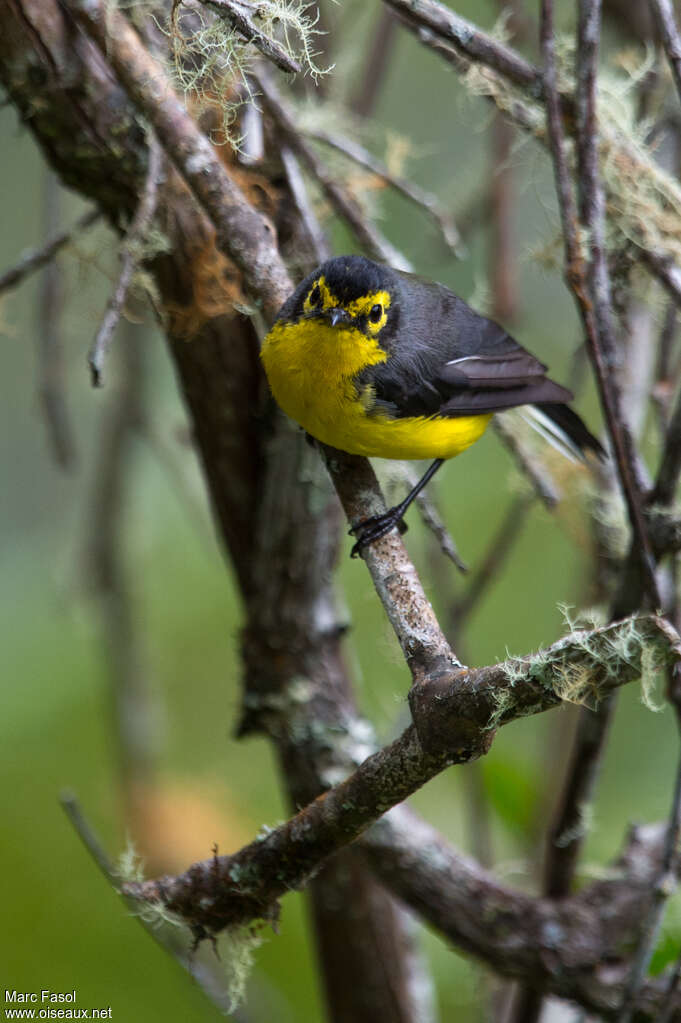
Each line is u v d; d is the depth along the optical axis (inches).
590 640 192.9
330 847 233.8
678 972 262.2
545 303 510.6
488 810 354.3
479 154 479.8
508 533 343.9
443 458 354.0
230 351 312.0
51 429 362.6
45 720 474.0
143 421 409.4
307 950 431.2
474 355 350.3
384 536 271.7
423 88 498.3
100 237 314.2
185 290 300.7
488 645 490.6
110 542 417.1
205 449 327.6
